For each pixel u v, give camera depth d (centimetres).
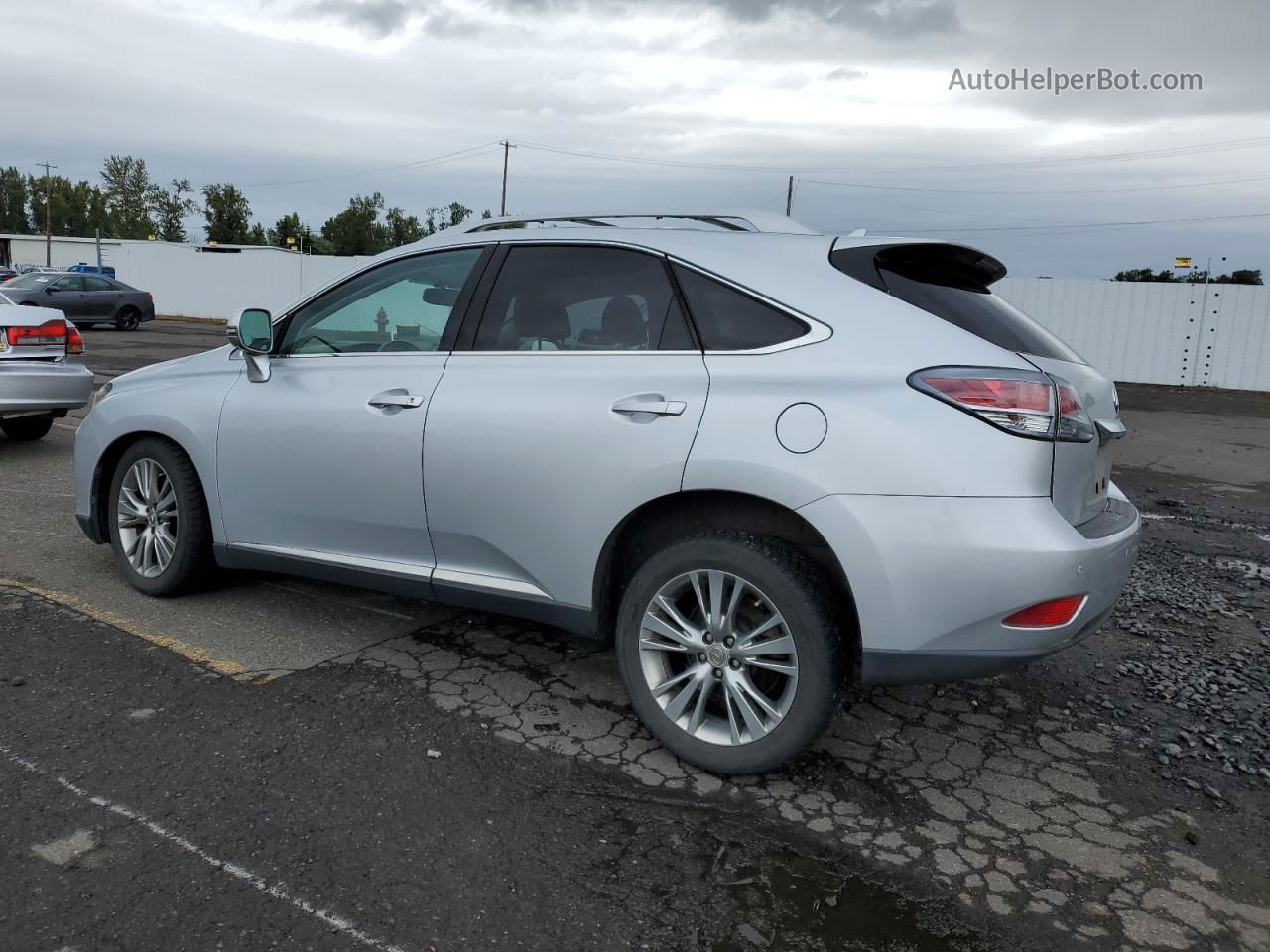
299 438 365
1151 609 471
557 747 303
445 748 299
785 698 277
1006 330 288
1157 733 332
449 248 356
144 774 274
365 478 349
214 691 332
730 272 295
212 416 392
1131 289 2016
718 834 258
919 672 262
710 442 276
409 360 349
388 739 303
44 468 700
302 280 3288
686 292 299
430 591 346
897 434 256
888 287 281
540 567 315
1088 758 312
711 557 279
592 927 218
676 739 294
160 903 218
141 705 318
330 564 368
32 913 213
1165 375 2016
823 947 215
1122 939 221
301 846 243
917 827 266
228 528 396
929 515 253
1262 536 641
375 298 369
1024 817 274
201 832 247
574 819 262
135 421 415
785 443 267
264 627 395
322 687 339
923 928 223
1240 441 1151
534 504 311
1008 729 332
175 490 408
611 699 340
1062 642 260
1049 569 249
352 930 213
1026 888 240
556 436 304
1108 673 386
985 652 256
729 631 282
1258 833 270
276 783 273
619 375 299
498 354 329
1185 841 264
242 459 383
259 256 3331
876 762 304
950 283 302
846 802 278
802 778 291
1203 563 563
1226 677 383
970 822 270
